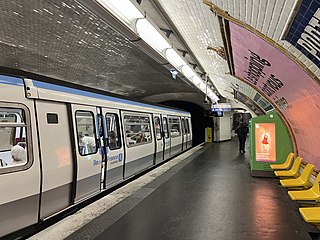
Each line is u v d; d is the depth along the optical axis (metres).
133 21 4.76
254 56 5.05
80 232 4.53
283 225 4.92
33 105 5.11
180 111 18.59
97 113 7.46
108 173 7.80
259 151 9.24
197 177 9.08
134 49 9.16
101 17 4.30
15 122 4.70
